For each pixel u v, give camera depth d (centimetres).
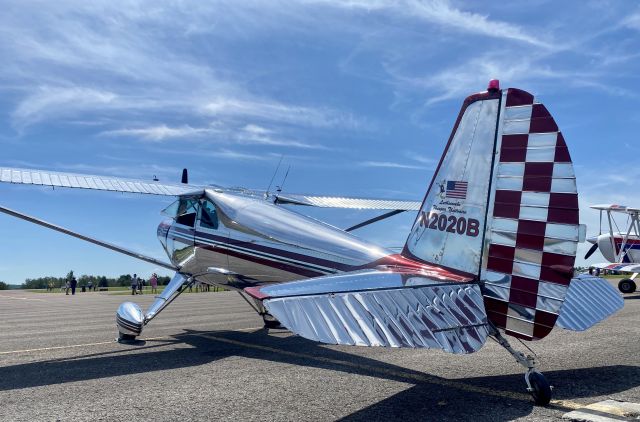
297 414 350
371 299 336
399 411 355
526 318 370
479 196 412
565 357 553
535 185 378
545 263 363
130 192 695
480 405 369
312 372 492
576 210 352
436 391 412
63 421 337
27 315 1211
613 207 1711
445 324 332
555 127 373
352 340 277
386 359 557
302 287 337
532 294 368
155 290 3095
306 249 570
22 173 661
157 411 359
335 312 306
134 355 595
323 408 365
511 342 657
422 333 311
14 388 431
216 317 1051
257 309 834
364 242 527
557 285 355
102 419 341
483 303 378
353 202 941
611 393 402
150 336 755
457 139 438
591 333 734
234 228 660
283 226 607
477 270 403
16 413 356
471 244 411
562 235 357
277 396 399
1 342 700
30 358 574
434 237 441
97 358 575
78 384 446
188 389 425
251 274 640
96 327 893
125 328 685
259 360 559
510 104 404
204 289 2920
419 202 1004
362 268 505
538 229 370
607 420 329
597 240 1902
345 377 468
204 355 593
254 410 361
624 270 1580
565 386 425
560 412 350
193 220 721
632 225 1709
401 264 468
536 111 386
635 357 550
